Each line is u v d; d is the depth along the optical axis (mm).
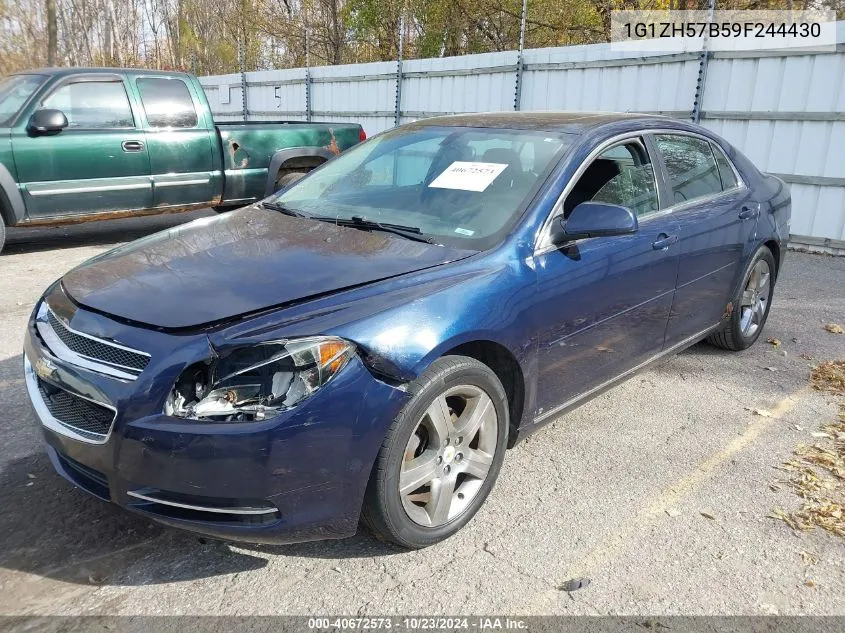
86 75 7391
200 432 2230
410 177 3742
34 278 6641
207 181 8320
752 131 8633
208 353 2285
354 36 22375
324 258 2904
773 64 8305
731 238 4430
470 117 4121
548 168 3318
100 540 2756
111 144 7516
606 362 3570
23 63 28531
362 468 2434
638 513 3062
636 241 3557
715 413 4094
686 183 4168
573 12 17000
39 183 7141
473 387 2773
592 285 3281
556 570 2674
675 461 3529
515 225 3088
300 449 2297
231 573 2600
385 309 2529
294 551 2744
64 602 2414
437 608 2453
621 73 9766
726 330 4871
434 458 2705
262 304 2494
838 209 8156
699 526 2979
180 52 32375
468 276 2812
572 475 3367
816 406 4207
